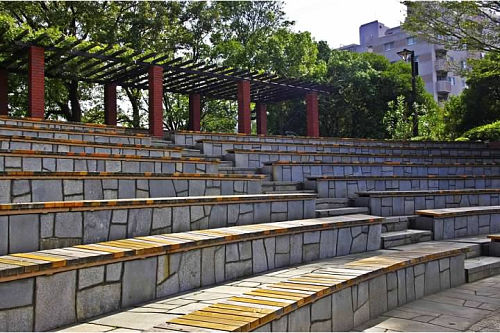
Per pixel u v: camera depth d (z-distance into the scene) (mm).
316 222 5668
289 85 16984
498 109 21062
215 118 26500
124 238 4184
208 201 5082
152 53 13258
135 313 3236
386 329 3746
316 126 17859
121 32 20266
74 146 6859
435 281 5074
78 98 20562
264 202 5852
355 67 26766
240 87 15672
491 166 11500
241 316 2689
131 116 24562
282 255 5082
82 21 18844
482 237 7316
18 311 2707
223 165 8938
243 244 4594
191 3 23797
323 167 8938
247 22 28453
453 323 3918
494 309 4363
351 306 3762
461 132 21906
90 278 3164
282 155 9719
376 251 6176
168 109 25359
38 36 11500
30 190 4395
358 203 7570
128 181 5375
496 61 16734
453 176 9586
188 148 10656
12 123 8859
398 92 26734
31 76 11430
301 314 3123
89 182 4949
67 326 2939
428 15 15523
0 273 2607
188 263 3996
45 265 2846
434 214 7039
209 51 24766
